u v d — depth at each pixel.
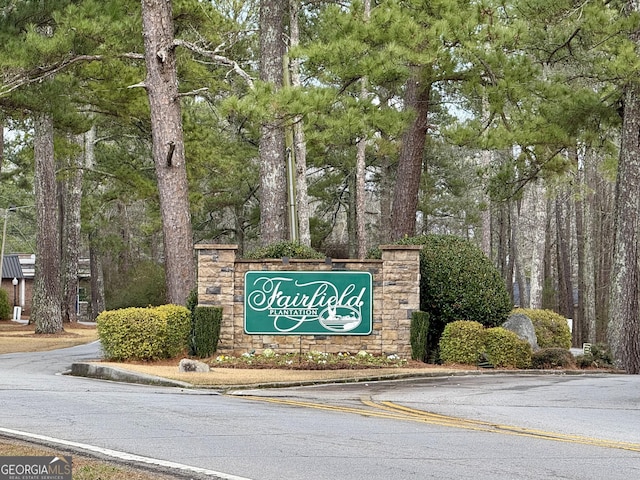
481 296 22.17
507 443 10.01
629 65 22.92
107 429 10.45
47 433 10.00
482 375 20.02
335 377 18.20
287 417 12.09
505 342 21.31
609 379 19.45
